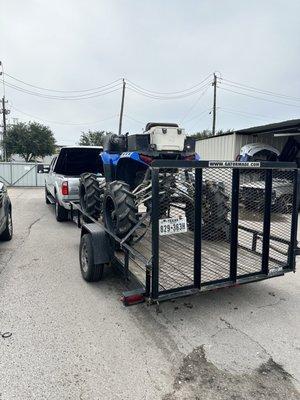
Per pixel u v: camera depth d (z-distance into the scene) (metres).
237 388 2.43
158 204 3.03
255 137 14.75
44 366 2.64
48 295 4.01
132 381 2.48
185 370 2.62
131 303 3.10
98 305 3.76
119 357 2.77
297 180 3.71
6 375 2.53
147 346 2.94
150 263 3.07
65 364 2.67
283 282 4.56
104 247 4.21
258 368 2.66
